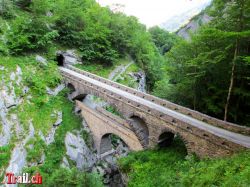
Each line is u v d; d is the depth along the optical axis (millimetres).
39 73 34625
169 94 33156
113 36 49531
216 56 22766
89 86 31281
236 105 23859
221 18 22688
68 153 29750
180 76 29953
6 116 26953
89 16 49312
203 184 13078
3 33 34469
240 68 22281
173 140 24438
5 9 37250
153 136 22719
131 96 29234
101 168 31453
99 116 30375
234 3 20531
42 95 32406
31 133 27844
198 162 17938
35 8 37500
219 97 25156
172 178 17344
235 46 21344
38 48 37906
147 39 62438
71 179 15828
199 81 26766
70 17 43719
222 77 24469
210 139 17625
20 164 24906
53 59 39938
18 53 34688
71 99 36312
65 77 37156
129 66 52281
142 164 21375
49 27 41469
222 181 12445
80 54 45062
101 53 47375
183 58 29219
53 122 30984
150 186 18172
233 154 16094
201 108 28359
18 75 31578
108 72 46688
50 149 28719
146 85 58125
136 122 25109
